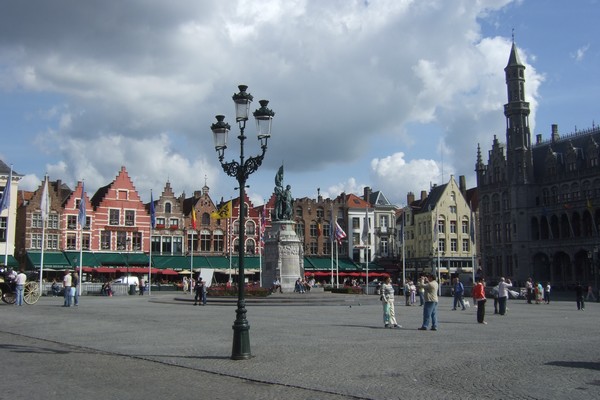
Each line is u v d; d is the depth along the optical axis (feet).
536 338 69.56
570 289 267.18
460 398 37.32
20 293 125.70
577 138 285.64
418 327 83.46
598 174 264.11
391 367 48.32
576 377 43.83
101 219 270.67
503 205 306.14
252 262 296.30
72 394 38.37
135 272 262.88
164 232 284.82
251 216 303.07
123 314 106.63
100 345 62.59
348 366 48.85
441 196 340.18
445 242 336.90
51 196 260.01
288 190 176.14
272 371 46.85
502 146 310.86
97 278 260.21
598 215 260.21
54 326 82.53
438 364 49.70
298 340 66.39
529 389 39.68
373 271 320.91
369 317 101.40
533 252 285.84
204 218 294.87
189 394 38.63
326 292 176.35
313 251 328.49
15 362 51.31
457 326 85.81
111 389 40.06
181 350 58.65
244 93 57.72
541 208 283.79
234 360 52.24
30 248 254.47
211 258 289.74
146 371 47.16
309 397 37.86
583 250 260.83
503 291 111.24
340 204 338.13
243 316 53.78
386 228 343.26
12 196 238.48
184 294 206.49
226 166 59.06
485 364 49.65
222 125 59.88
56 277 252.21
